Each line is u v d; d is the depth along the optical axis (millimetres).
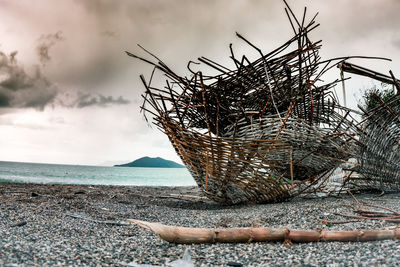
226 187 7301
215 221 5539
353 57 5926
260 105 6980
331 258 2797
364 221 4406
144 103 6918
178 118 6703
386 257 2674
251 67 6211
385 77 6445
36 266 2547
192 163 7090
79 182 30781
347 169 8023
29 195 8469
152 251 3250
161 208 7633
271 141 6090
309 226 4473
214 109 6922
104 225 4953
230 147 6270
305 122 6383
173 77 6559
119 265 2762
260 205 7301
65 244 3408
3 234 3705
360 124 7289
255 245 3436
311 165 6953
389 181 7965
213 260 2936
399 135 7371
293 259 2865
